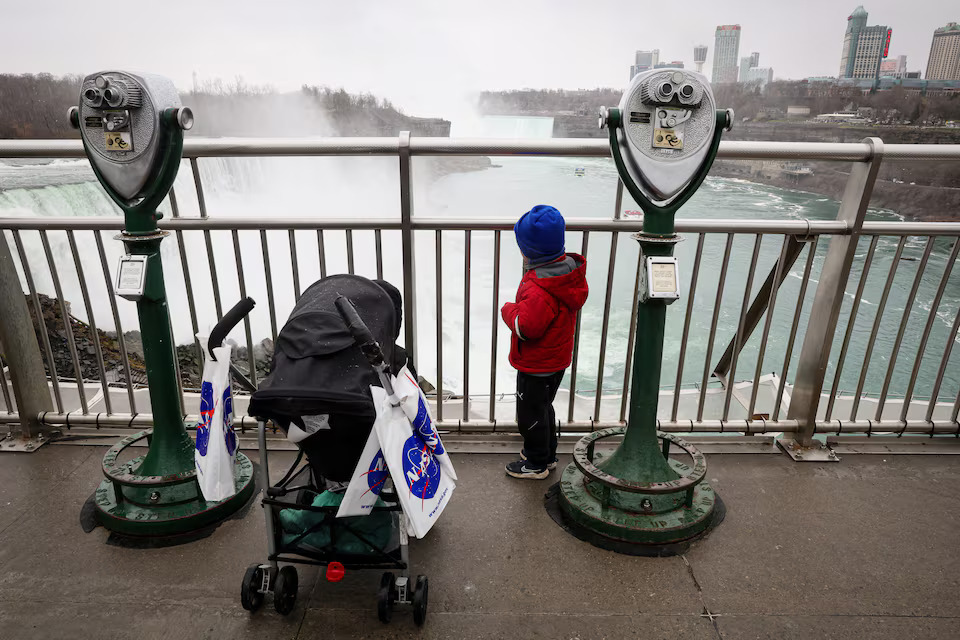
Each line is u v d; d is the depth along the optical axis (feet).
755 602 6.70
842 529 8.00
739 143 8.23
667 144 6.62
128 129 6.48
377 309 5.98
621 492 8.19
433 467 5.97
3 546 7.50
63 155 8.03
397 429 5.48
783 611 6.56
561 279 7.57
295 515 6.75
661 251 7.30
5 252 9.09
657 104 6.50
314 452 5.88
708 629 6.31
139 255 7.16
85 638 6.13
